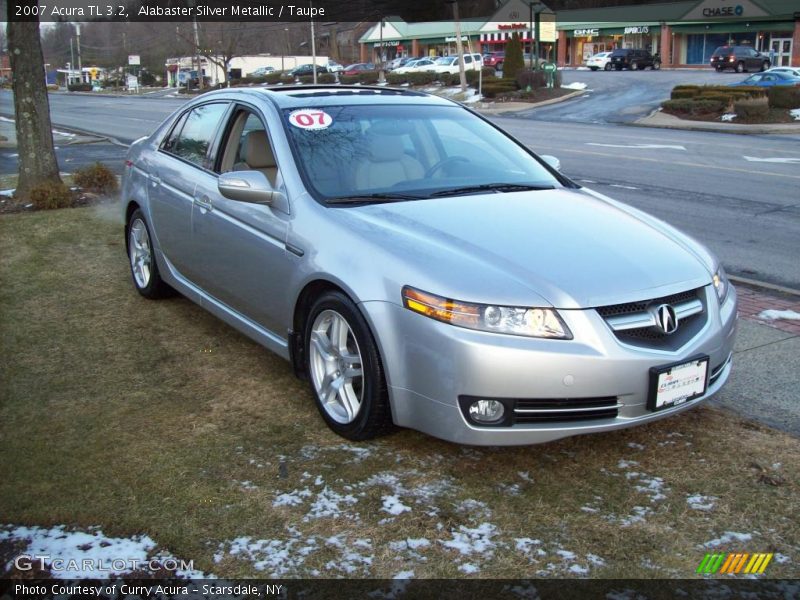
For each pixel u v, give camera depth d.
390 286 3.34
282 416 3.95
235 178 4.00
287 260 3.90
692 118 27.92
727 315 3.63
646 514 3.10
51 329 5.20
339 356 3.67
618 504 3.16
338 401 3.79
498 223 3.76
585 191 4.62
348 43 86.38
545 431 3.17
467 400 3.15
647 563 2.80
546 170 4.82
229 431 3.78
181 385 4.32
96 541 2.90
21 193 9.93
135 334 5.12
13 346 4.88
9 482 3.29
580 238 3.66
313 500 3.18
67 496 3.19
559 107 34.44
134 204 5.91
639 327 3.25
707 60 58.44
